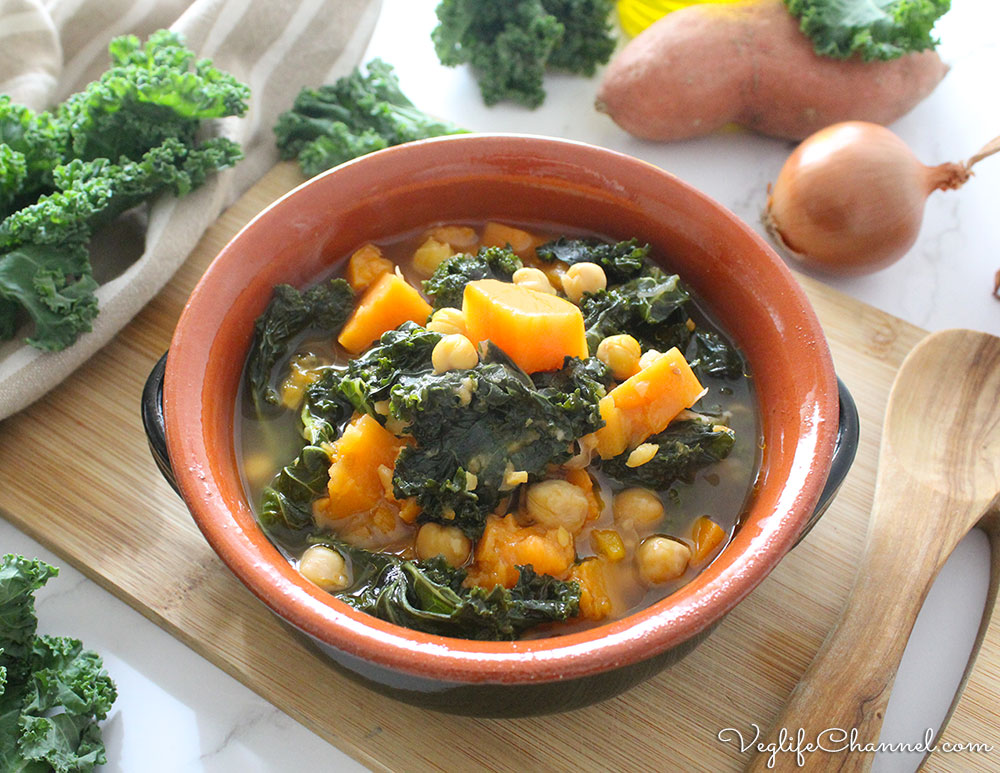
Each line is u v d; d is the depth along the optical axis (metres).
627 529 0.32
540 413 0.30
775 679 0.33
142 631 0.34
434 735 0.32
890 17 0.43
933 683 0.34
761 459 0.32
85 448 0.37
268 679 0.33
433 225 0.37
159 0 0.45
